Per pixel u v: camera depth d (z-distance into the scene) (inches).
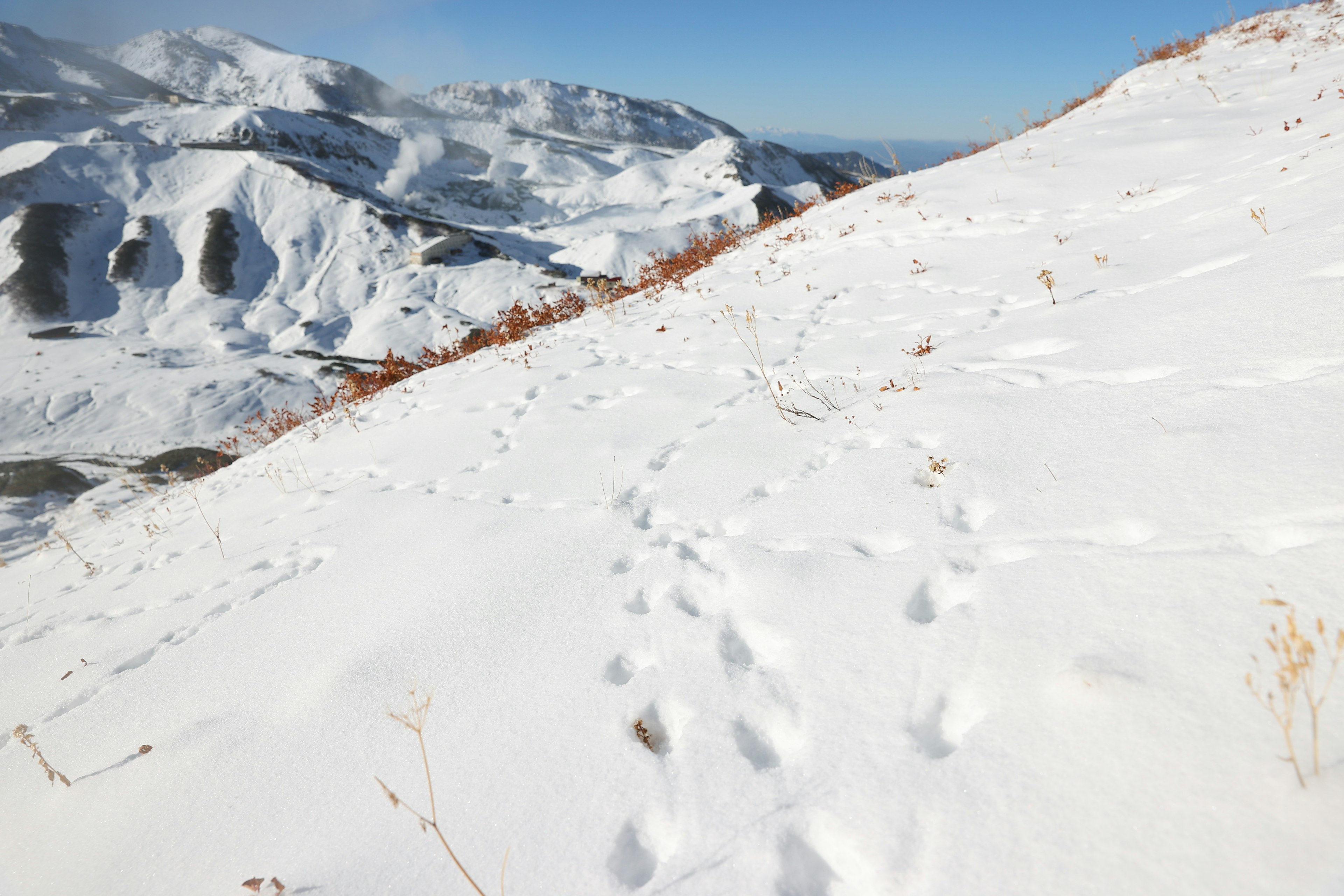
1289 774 59.2
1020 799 67.6
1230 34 507.8
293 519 216.4
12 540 643.5
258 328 3331.7
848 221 396.2
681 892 71.1
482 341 470.6
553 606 129.6
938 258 296.7
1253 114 336.5
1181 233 222.8
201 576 191.9
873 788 74.6
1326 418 102.1
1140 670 74.5
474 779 93.0
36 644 180.7
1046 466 121.2
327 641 139.1
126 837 101.4
